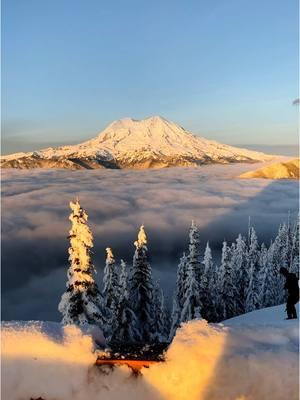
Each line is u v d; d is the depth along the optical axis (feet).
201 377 24.14
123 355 25.86
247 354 24.45
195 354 24.77
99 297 78.18
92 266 78.28
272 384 23.58
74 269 77.05
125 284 106.73
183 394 24.12
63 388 24.47
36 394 24.38
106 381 24.72
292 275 43.83
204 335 26.13
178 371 24.40
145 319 120.37
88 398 24.49
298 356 24.20
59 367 24.62
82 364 24.77
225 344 25.54
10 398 24.16
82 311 76.54
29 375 24.45
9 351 24.67
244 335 26.73
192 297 123.65
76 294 76.59
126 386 24.58
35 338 25.16
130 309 106.42
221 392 23.85
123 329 104.37
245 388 23.76
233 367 24.11
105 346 27.99
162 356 25.70
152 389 24.45
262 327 27.71
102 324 76.64
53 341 25.26
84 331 27.45
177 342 25.77
